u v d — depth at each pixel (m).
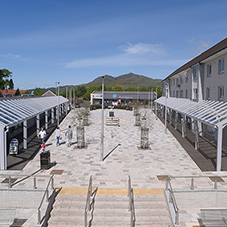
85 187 10.60
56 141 19.97
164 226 8.61
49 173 12.30
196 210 9.64
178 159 15.14
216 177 10.03
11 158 14.64
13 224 8.58
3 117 13.38
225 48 16.30
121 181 11.37
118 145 18.98
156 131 25.89
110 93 70.69
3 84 61.12
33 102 23.72
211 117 14.45
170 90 43.84
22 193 9.64
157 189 10.51
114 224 8.52
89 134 23.70
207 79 21.78
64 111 48.84
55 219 8.79
